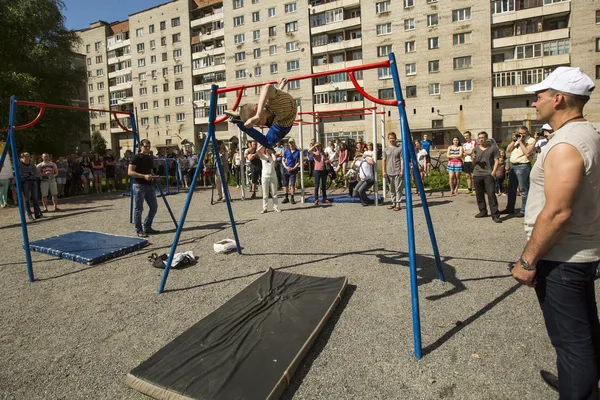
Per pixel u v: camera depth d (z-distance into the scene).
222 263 5.44
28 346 3.30
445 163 17.64
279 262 5.38
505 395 2.45
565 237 1.92
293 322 3.29
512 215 7.94
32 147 20.78
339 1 42.69
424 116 39.59
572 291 1.92
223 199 12.17
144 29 58.62
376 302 3.89
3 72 16.16
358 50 43.41
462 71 37.53
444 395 2.48
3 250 6.61
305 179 15.81
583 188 1.85
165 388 2.46
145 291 4.47
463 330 3.27
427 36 38.62
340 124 43.94
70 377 2.83
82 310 4.01
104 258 5.76
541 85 2.04
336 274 4.77
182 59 55.66
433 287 4.23
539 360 2.80
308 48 45.06
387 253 5.57
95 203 12.73
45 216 10.33
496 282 4.27
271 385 2.43
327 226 7.61
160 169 20.11
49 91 20.44
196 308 3.94
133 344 3.28
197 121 55.62
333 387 2.58
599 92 33.34
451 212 8.59
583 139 1.83
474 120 37.56
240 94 4.68
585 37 33.28
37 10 18.67
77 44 24.86
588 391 1.87
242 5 49.12
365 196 10.08
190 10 54.75
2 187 11.89
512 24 36.41
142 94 60.44
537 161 2.09
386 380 2.64
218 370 2.62
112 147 65.75
